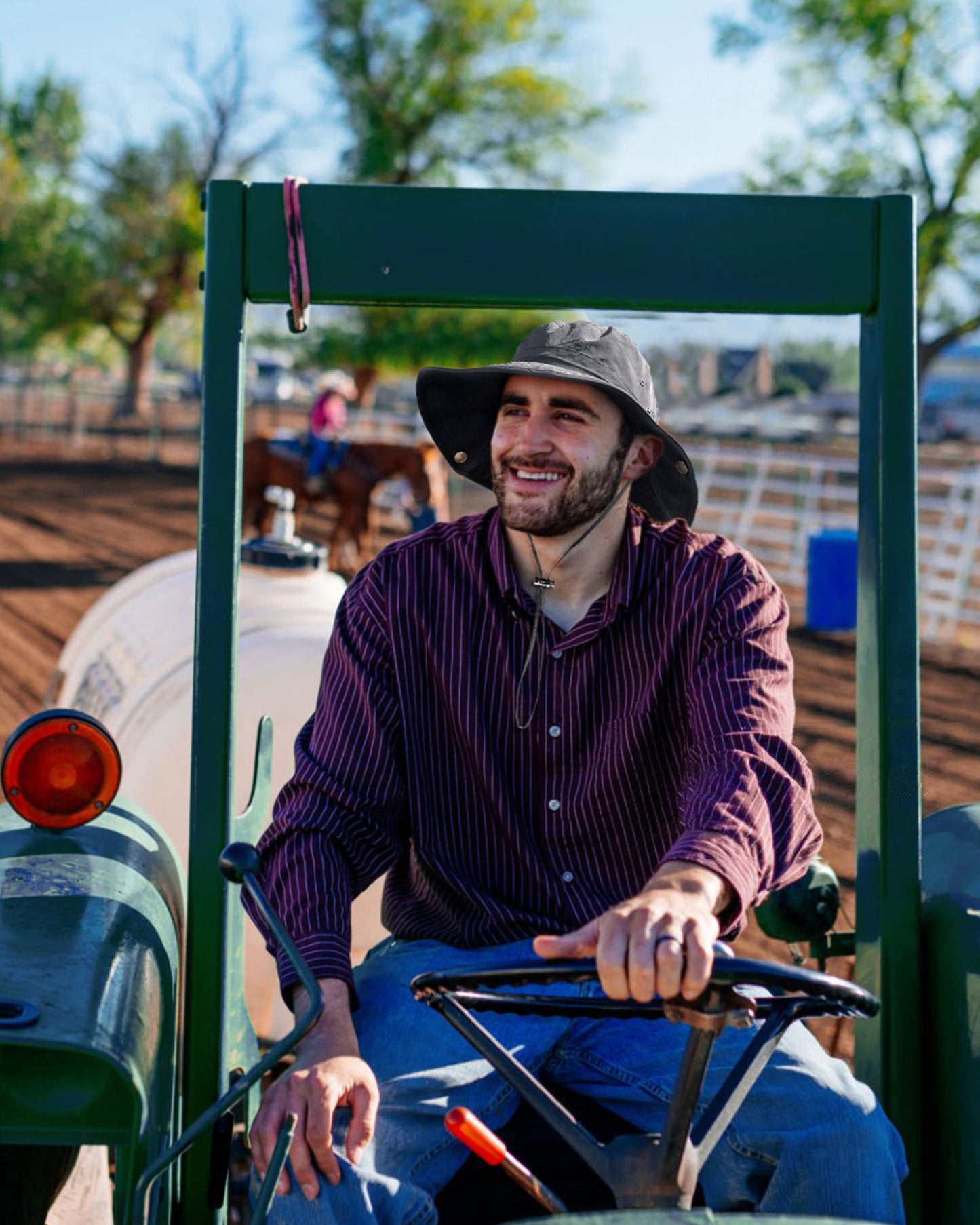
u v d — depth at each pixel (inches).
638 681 93.1
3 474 996.6
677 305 89.8
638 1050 88.7
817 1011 72.2
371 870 93.4
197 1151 85.7
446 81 1161.4
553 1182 86.7
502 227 89.2
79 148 1736.0
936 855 95.7
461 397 100.0
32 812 91.1
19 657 402.9
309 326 91.0
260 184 89.0
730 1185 84.0
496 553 95.3
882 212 90.4
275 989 150.3
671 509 99.5
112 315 1769.2
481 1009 74.8
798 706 350.3
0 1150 83.6
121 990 75.3
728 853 77.6
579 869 94.1
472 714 94.4
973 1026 83.9
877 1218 81.2
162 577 187.3
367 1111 80.9
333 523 690.2
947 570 523.5
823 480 659.4
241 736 145.5
